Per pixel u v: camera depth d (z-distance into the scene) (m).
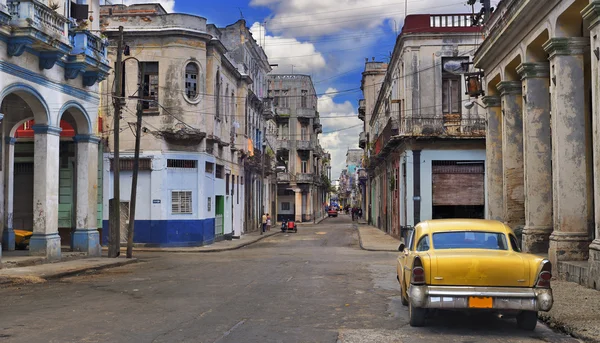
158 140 29.30
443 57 29.73
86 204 21.88
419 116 29.42
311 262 20.62
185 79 29.78
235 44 41.75
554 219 13.63
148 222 29.39
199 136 29.53
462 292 7.62
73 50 19.72
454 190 29.19
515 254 8.09
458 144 29.05
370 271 17.05
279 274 16.14
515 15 15.66
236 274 16.23
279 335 7.73
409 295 7.89
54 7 18.34
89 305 10.43
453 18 29.73
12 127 22.12
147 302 10.75
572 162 13.29
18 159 26.42
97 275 16.42
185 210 29.78
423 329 8.17
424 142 29.03
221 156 34.72
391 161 37.69
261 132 49.91
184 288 12.95
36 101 18.22
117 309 9.92
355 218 77.44
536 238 15.55
